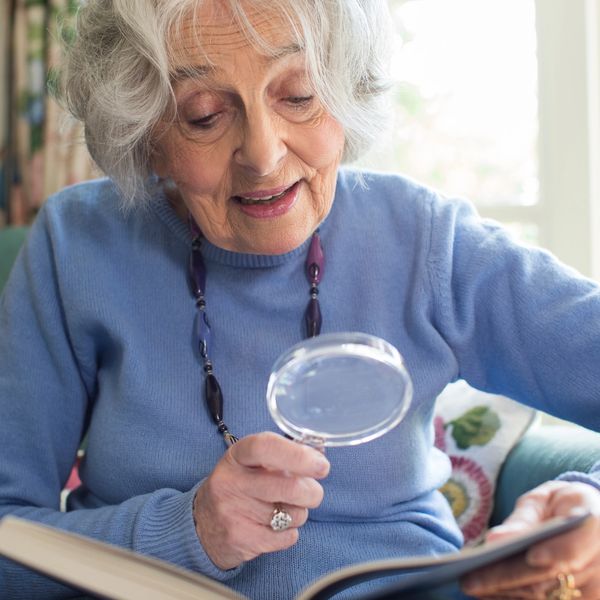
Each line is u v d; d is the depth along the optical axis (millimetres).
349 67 1181
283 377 956
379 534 1230
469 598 965
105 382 1360
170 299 1352
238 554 1062
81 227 1421
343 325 1322
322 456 986
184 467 1250
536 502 1009
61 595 1226
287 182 1178
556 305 1289
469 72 2824
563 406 1285
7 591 1228
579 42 2656
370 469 1241
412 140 2885
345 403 980
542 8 2705
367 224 1380
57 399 1378
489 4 2787
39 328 1391
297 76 1132
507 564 896
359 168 1410
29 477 1321
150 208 1396
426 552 1231
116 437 1291
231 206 1218
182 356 1316
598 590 934
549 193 2742
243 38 1092
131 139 1234
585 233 2693
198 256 1351
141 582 866
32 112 2734
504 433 1676
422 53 2855
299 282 1336
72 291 1366
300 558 1194
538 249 1361
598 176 2695
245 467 1034
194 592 869
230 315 1327
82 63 1278
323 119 1175
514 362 1310
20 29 2732
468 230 1376
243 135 1139
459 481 1656
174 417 1274
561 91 2688
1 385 1356
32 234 1451
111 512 1177
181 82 1145
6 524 902
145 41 1123
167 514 1131
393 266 1350
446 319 1321
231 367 1304
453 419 1725
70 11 2645
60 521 1202
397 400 979
